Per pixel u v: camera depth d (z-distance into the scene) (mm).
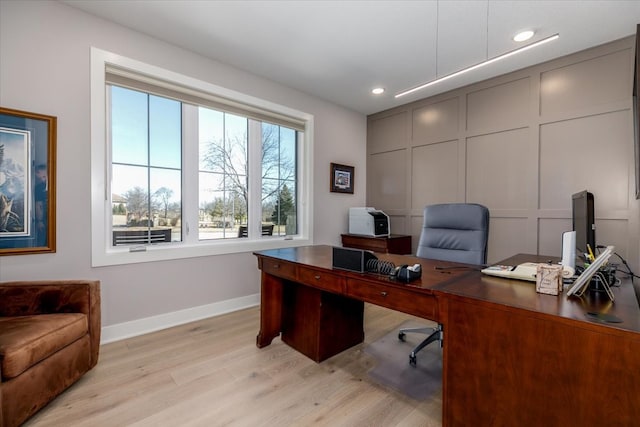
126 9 2131
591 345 886
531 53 2627
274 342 2318
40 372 1416
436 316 1251
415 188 3863
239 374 1857
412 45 2570
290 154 3629
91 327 1773
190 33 2414
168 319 2596
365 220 3824
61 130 2072
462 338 1173
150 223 2586
